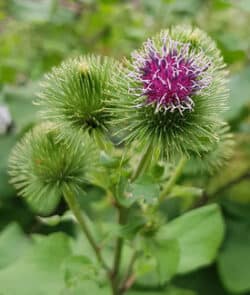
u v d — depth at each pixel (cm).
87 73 22
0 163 35
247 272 32
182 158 23
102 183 23
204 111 21
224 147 24
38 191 23
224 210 35
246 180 36
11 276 26
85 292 25
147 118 21
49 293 25
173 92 20
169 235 26
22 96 35
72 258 24
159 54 21
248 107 35
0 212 35
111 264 28
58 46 39
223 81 22
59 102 23
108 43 41
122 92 21
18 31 41
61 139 23
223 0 32
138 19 41
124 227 22
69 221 34
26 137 24
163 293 29
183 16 38
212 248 26
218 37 32
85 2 40
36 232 34
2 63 40
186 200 34
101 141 23
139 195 20
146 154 21
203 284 33
